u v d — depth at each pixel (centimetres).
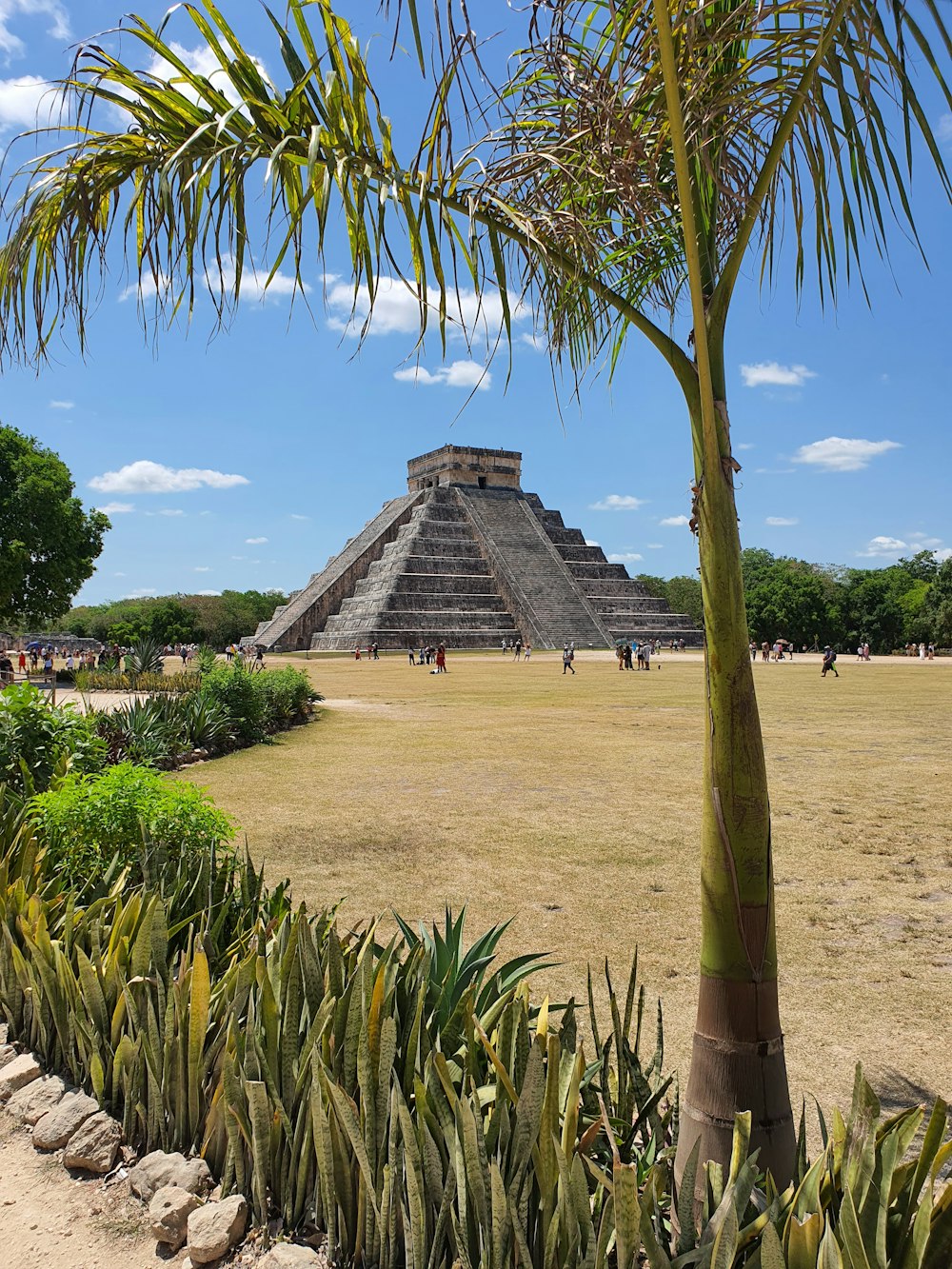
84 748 742
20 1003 418
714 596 258
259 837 866
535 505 8194
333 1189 260
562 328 306
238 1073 295
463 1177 222
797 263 301
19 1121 358
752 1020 262
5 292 285
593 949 577
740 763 258
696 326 250
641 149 260
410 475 8419
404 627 6475
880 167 261
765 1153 259
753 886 261
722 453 263
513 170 275
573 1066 230
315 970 311
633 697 2653
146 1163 312
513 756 1427
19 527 3158
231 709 1566
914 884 723
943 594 6688
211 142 276
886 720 1967
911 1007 496
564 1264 210
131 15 256
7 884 468
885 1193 199
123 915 392
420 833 888
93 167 282
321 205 251
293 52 257
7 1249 282
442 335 266
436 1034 306
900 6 231
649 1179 218
